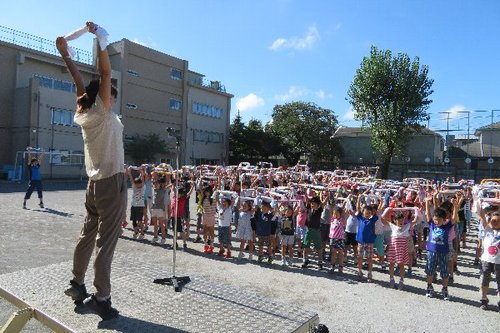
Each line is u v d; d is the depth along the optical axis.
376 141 38.84
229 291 3.60
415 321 5.32
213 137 50.38
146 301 3.23
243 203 8.81
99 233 2.90
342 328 4.94
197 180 12.10
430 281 6.57
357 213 8.05
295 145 48.12
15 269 6.16
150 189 11.15
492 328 5.18
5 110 32.38
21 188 20.84
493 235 6.07
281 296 6.13
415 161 45.62
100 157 2.85
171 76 44.88
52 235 9.01
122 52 39.59
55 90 33.56
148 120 42.28
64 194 18.72
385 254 8.79
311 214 8.18
